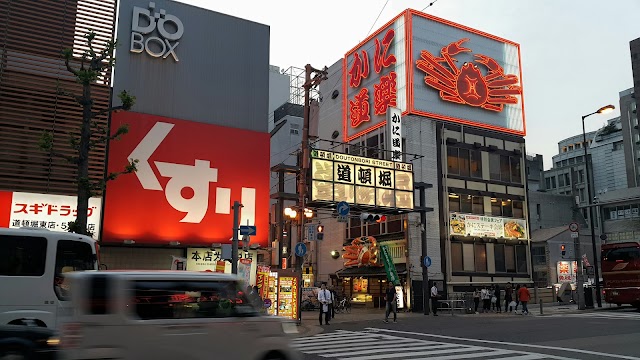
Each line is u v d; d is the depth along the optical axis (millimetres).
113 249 20859
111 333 6711
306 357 12117
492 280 34656
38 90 19062
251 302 7953
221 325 7445
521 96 39875
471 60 37781
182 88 22938
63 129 19203
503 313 28594
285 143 47406
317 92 45000
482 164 36500
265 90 24953
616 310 28891
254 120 24375
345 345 14500
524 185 38281
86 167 15727
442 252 32781
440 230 33156
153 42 22562
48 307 11500
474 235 34375
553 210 53000
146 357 6836
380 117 36188
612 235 48688
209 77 23656
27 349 8047
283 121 48312
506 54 39844
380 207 25766
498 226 35875
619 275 28484
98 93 20359
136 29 22156
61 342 6668
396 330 19016
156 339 6930
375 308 33781
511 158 38250
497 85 38438
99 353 6598
